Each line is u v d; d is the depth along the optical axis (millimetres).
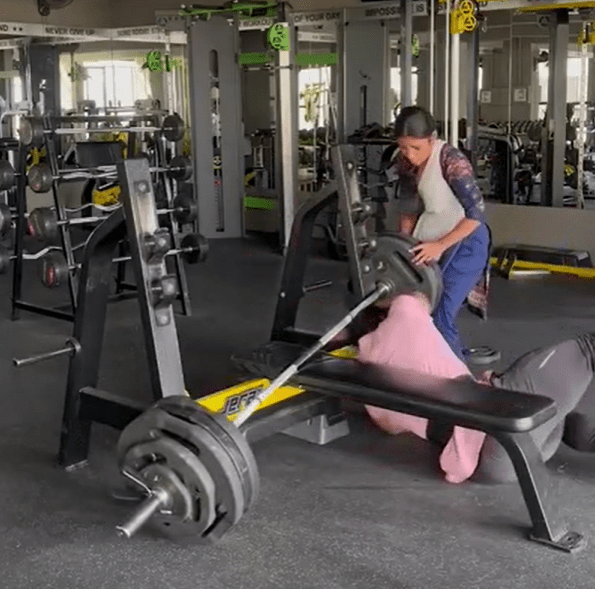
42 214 5020
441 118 9961
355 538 2654
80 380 3125
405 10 7254
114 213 2893
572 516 2775
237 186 8992
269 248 8375
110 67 11750
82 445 3217
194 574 2459
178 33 9750
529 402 2584
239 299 6203
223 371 4453
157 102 10148
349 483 3053
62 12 10828
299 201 8914
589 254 7113
